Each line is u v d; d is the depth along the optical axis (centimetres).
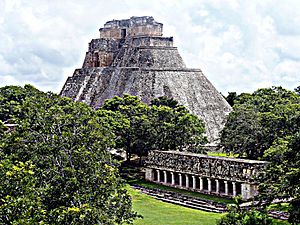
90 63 15025
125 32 15325
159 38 14350
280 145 5528
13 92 9681
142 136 8812
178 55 14175
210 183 7369
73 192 3584
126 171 9194
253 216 3775
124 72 13488
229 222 3788
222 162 7144
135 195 7294
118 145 8662
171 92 12531
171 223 5516
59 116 4581
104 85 13788
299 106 7544
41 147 4025
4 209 2650
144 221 5597
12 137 4344
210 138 11356
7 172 2875
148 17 14775
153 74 13012
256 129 7800
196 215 5981
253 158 8106
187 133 8844
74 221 3150
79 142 4178
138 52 13938
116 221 3750
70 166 3853
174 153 8081
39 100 5153
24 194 2877
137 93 12681
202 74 13625
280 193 4700
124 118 8831
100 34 15738
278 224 4984
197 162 7588
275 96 10781
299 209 4331
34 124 4481
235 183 6919
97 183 3731
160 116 9100
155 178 8588
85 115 4806
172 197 7125
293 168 4606
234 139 8175
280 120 7400
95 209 3328
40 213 2873
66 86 14650
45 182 3591
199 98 12575
